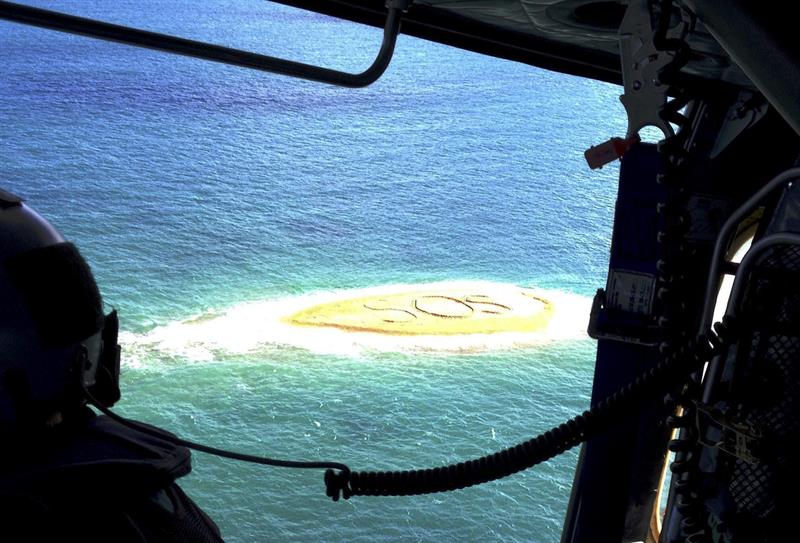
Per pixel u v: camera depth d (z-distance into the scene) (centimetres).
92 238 9825
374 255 9856
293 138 14025
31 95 15188
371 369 7319
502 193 11856
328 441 6350
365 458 6256
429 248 10131
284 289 8875
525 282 9275
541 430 6612
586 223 10944
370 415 6706
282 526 5509
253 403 6794
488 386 7194
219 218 10681
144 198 11125
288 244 10019
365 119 15212
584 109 15925
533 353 7700
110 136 13438
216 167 12519
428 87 17388
